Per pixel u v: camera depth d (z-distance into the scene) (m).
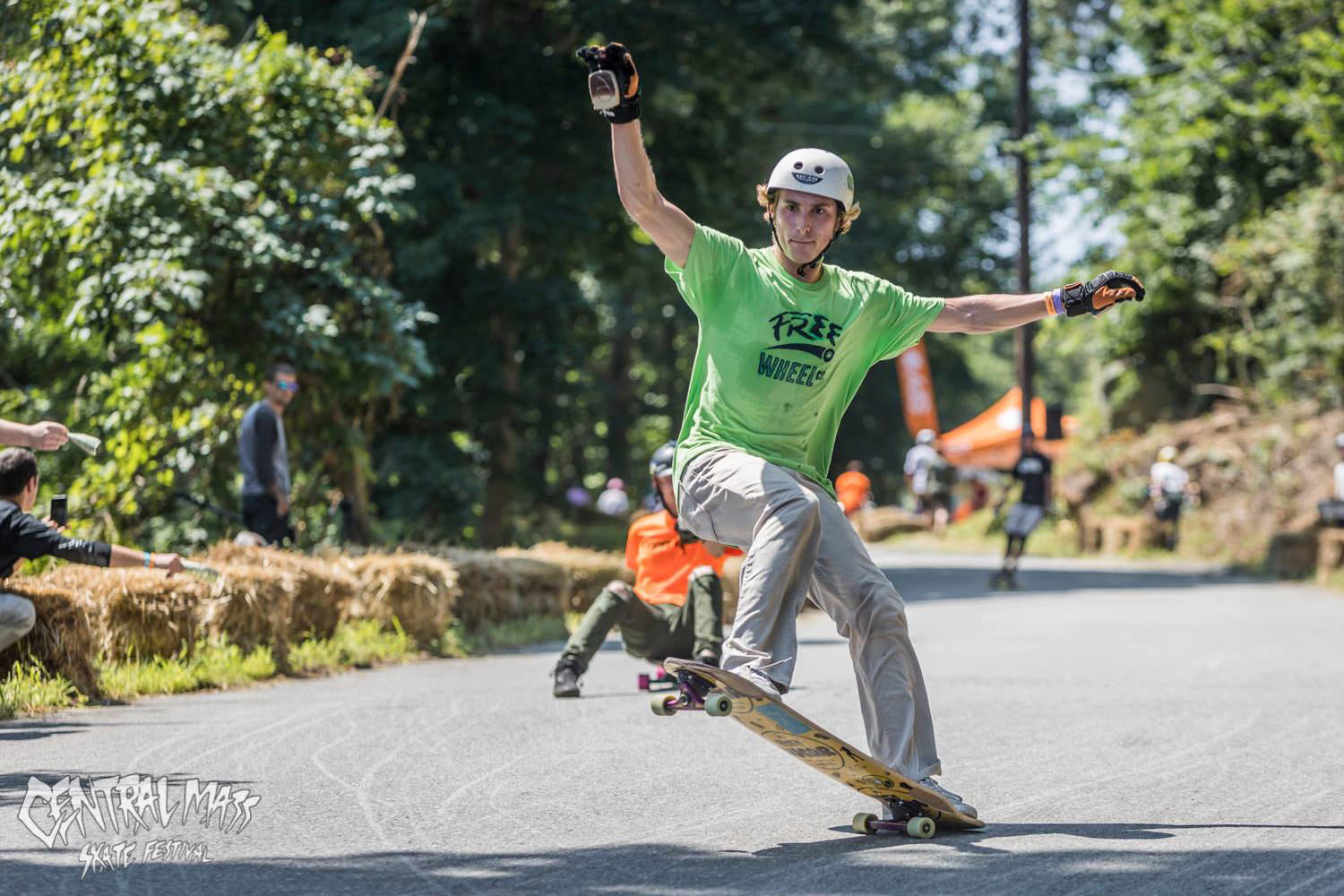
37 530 10.16
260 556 13.84
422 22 19.16
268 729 9.77
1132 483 45.91
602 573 20.14
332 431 18.38
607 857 6.34
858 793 7.87
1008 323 6.91
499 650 16.45
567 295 30.27
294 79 17.36
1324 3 37.44
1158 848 6.52
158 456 17.34
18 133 16.00
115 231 15.83
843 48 34.09
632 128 6.25
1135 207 44.75
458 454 28.95
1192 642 17.16
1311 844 6.59
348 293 17.91
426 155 28.69
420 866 6.13
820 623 20.89
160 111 16.83
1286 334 39.66
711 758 8.96
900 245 62.84
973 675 13.83
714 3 31.34
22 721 9.99
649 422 69.19
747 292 6.64
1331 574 29.03
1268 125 41.62
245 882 5.84
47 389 18.50
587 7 30.17
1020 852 6.45
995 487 58.47
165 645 12.08
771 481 6.46
